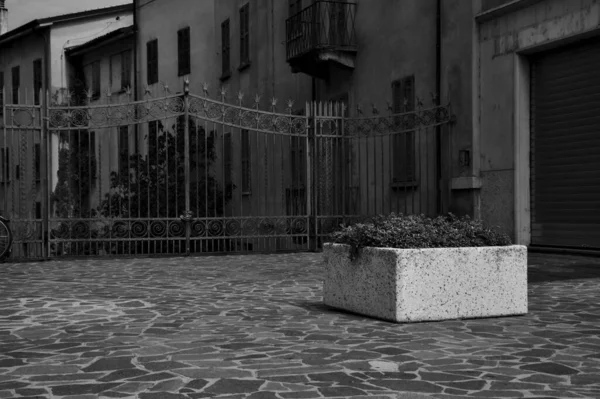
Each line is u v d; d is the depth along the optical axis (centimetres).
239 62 2330
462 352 480
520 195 1284
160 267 1142
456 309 612
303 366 438
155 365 440
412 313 599
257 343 513
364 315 639
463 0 1377
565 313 647
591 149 1184
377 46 1645
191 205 1923
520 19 1269
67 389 383
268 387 386
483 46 1348
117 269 1113
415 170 1512
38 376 413
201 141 2127
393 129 1444
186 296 786
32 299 763
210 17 2527
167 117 1351
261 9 2175
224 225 1390
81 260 1285
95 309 689
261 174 2062
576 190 1212
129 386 389
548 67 1268
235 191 2166
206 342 517
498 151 1319
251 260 1266
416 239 618
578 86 1207
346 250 656
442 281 608
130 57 2933
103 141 2752
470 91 1359
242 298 768
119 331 566
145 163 1902
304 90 1959
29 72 3300
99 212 1320
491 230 652
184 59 2652
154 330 570
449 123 1404
